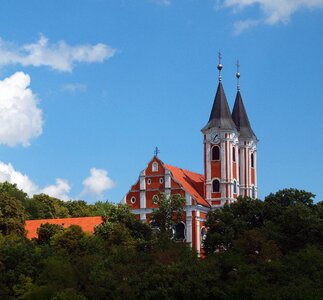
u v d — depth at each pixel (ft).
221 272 380.37
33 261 379.14
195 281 360.69
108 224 450.30
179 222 511.40
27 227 517.55
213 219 459.73
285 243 429.38
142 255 402.31
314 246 405.80
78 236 420.77
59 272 363.76
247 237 417.28
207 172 536.42
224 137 534.37
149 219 504.43
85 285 366.22
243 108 571.28
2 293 360.07
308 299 349.41
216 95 546.26
